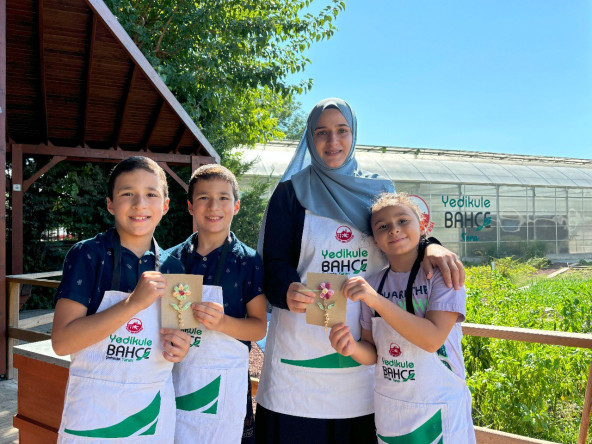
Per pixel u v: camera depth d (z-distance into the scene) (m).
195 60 10.05
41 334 4.45
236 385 1.91
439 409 1.79
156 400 1.70
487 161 23.23
